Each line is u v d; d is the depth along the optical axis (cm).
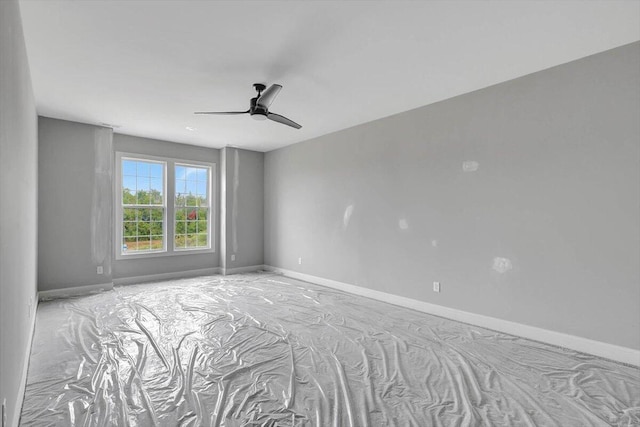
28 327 276
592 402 210
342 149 516
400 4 214
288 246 627
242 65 299
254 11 221
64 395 216
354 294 489
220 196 655
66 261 467
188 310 398
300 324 353
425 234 402
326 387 228
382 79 329
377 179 462
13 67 183
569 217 291
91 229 487
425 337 318
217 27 239
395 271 436
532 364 261
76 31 243
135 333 322
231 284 545
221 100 387
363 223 481
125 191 546
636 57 258
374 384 232
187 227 619
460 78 325
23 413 196
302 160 595
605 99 272
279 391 222
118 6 214
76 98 380
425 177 403
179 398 212
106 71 310
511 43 261
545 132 305
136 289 503
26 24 233
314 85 343
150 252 568
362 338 315
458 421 191
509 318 329
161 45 264
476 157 354
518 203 323
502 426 187
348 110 423
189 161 616
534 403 208
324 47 268
